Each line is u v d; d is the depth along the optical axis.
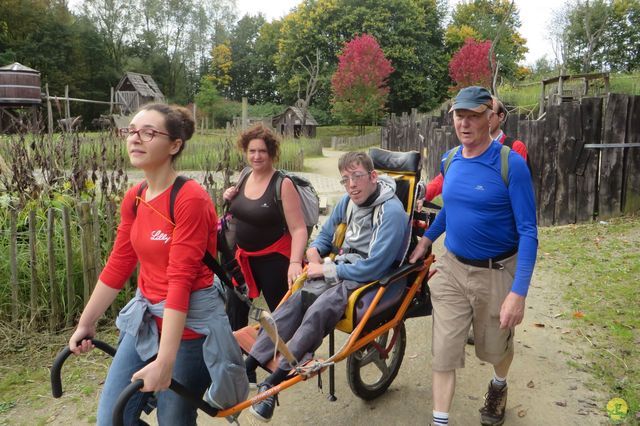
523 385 3.79
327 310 2.89
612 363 4.03
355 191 3.16
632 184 8.09
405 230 3.18
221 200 5.62
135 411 2.21
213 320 2.17
